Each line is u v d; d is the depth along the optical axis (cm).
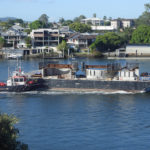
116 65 14788
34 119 10938
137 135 9588
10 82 14638
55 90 14900
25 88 14500
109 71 14688
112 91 14388
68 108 12131
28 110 11925
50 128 10131
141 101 12938
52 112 11662
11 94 14350
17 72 15238
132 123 10512
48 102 12988
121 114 11375
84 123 10538
